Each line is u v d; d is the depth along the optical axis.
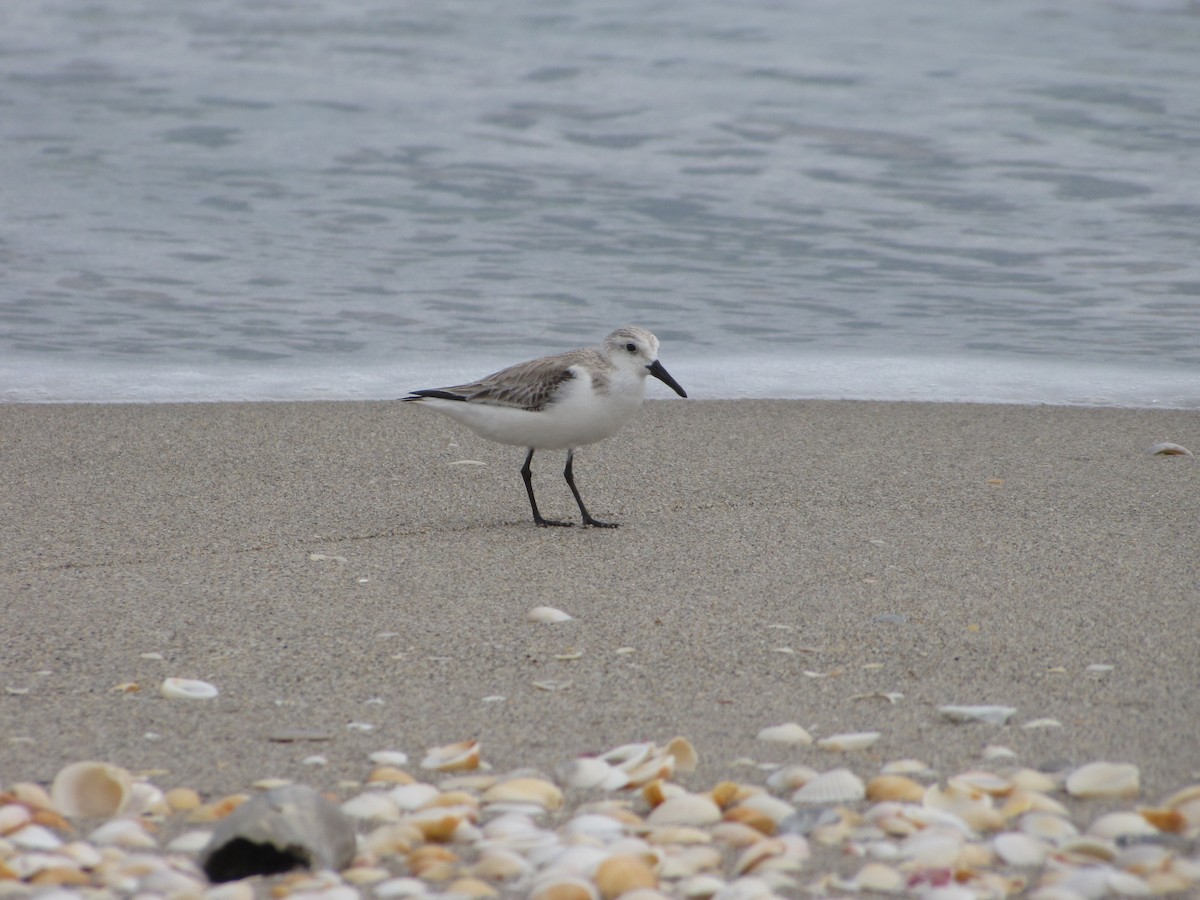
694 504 10.63
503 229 19.38
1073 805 5.77
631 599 8.36
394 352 15.43
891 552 9.24
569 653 7.51
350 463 11.77
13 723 6.58
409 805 5.81
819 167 21.64
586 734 6.54
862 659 7.40
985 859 5.34
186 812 5.78
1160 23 28.50
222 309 16.61
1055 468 11.52
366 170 21.39
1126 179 20.91
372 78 25.58
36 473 11.25
